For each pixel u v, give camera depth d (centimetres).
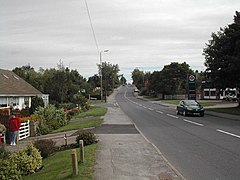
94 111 4272
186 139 1595
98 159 1104
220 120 2731
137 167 984
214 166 995
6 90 3744
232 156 1142
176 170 945
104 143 1492
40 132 2392
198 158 1121
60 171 974
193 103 3372
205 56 4003
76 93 5884
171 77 9175
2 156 1198
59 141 1781
